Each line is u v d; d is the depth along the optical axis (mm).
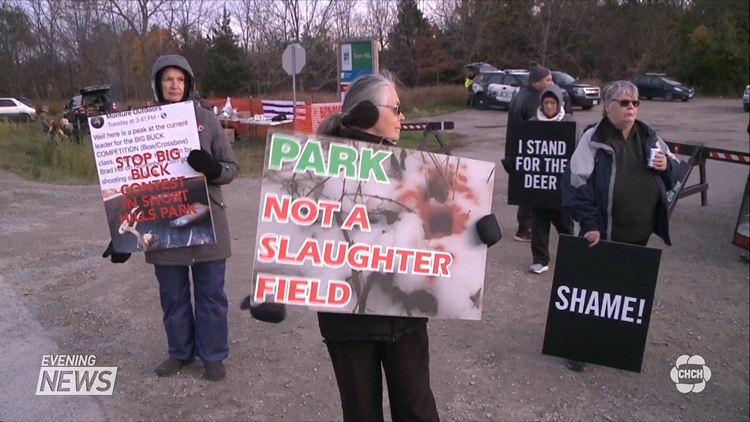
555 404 3986
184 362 4320
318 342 4805
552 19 45000
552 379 4297
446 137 19766
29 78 25453
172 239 3861
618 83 4047
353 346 2629
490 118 27281
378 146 2508
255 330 5000
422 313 2576
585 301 4297
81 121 16062
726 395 4117
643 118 25312
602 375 4363
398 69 45969
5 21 23797
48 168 12305
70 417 3740
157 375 4234
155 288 5879
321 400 3998
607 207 4160
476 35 45250
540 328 5078
